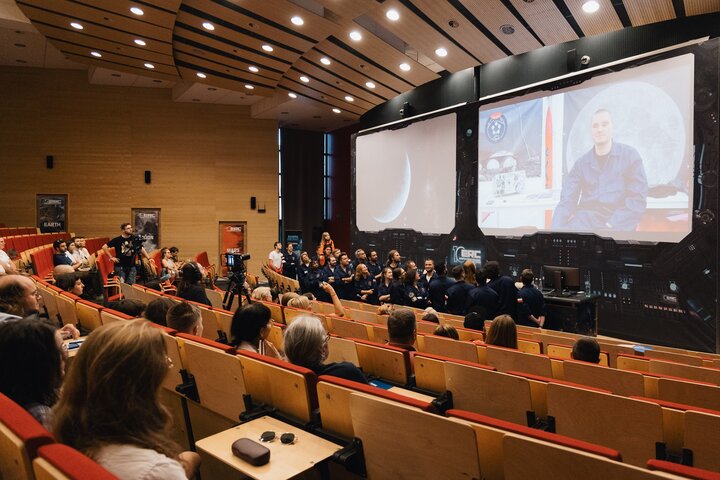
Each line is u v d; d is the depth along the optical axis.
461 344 3.57
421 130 12.08
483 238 10.41
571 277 7.56
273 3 8.09
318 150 19.98
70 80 14.59
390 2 7.77
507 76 10.27
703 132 6.91
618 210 7.98
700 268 6.94
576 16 7.45
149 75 12.24
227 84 12.64
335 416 1.85
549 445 1.27
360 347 3.14
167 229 15.55
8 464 1.01
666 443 2.05
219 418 2.35
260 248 16.53
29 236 10.95
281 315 4.56
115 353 1.12
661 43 7.82
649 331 7.55
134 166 15.21
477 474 1.41
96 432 1.11
